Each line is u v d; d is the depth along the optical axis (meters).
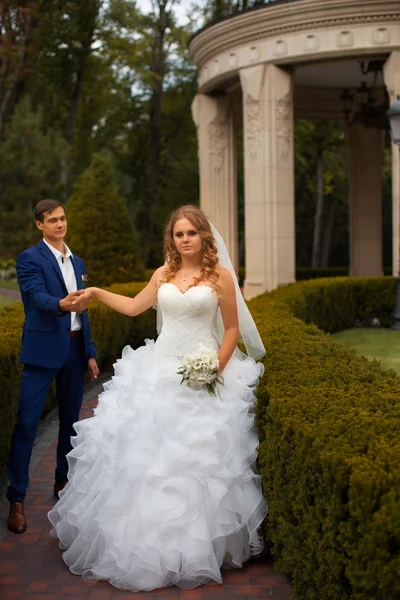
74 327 4.61
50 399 7.11
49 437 6.20
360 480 2.45
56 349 4.32
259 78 14.03
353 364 4.29
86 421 4.02
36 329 4.32
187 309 3.95
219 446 3.56
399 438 2.82
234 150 17.12
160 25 29.12
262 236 14.39
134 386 3.91
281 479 3.26
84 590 3.41
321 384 3.77
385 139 20.31
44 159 24.38
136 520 3.44
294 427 3.06
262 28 13.73
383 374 4.05
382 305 13.99
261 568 3.63
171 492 3.45
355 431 2.91
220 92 16.59
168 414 3.60
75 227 12.80
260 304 8.32
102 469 3.71
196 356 3.75
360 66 15.83
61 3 27.91
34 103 29.42
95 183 12.95
